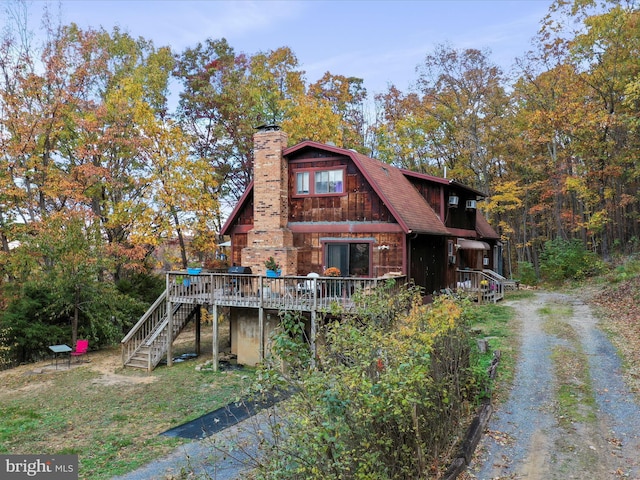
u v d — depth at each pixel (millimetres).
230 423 11750
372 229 17734
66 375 17875
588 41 26312
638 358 12258
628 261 26000
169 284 18781
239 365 18234
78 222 21281
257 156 19625
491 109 34312
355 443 5449
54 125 23297
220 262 29859
